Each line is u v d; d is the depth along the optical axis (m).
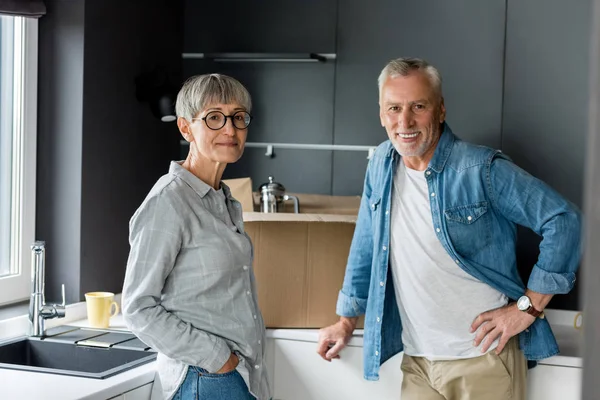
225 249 1.64
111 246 2.70
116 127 2.70
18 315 2.32
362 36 2.92
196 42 3.13
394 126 1.94
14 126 2.50
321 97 2.98
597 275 0.23
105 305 2.35
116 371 1.83
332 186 2.98
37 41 2.52
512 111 2.75
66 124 2.52
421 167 2.00
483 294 1.94
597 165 0.23
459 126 2.80
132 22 2.77
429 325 1.98
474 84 2.79
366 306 2.20
